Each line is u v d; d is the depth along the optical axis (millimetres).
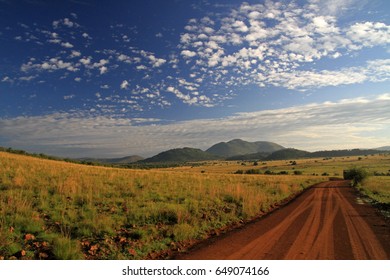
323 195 29656
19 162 29297
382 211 17609
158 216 12867
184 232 10688
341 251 8789
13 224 9797
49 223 10539
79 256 8062
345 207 19719
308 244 9602
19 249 8125
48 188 16078
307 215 16062
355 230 11852
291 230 11914
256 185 33062
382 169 120500
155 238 10250
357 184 46875
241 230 12117
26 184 16594
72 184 17219
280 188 30406
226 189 22688
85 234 9820
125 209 13688
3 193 13750
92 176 24219
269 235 11008
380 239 10258
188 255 8711
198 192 20234
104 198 15508
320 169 147250
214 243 10000
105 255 8477
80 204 13922
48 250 8289
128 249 8945
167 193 19219
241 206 17469
